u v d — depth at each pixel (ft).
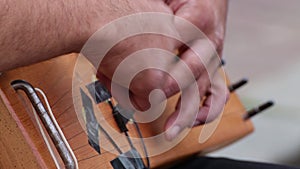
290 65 6.61
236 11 7.25
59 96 2.01
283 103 6.05
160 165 2.22
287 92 6.19
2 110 1.78
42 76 2.02
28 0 1.72
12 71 1.96
